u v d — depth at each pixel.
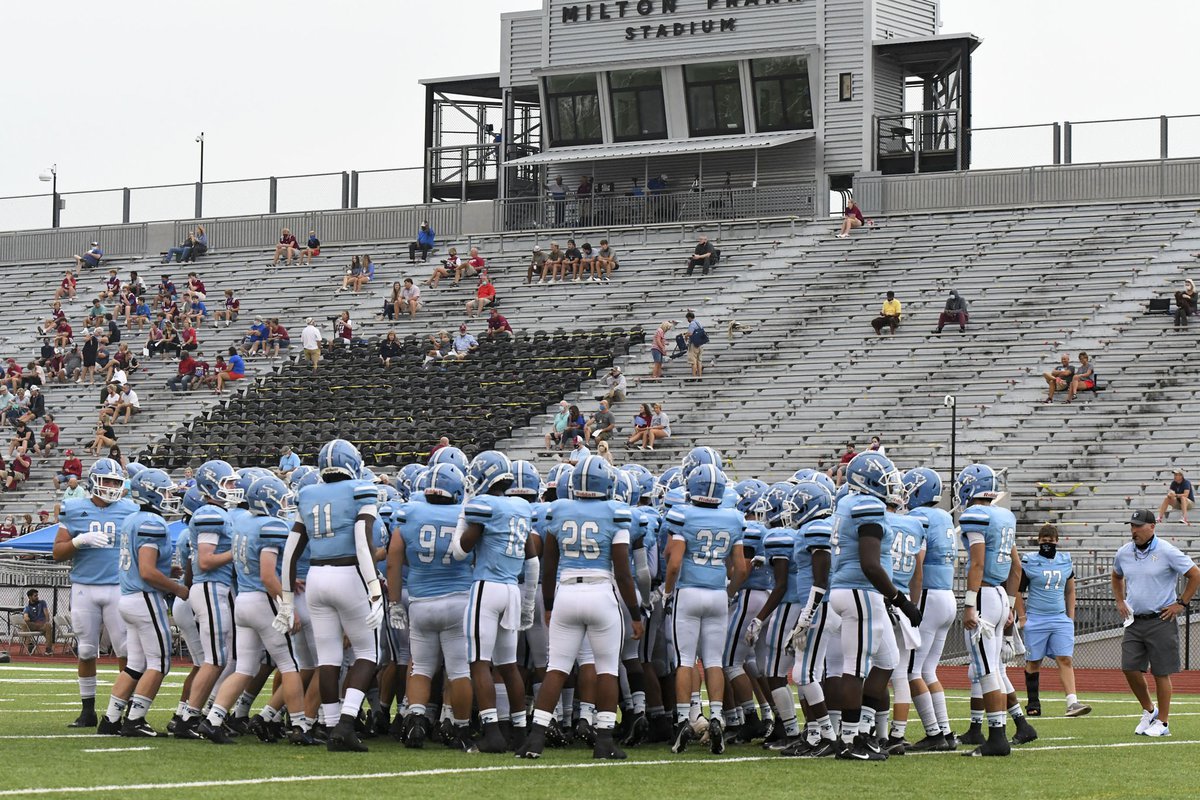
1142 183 34.25
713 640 11.30
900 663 11.38
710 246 35.75
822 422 28.92
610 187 39.81
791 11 38.09
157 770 9.48
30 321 41.47
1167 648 12.93
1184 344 28.66
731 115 38.56
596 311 35.16
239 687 11.24
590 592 10.53
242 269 41.72
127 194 45.12
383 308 37.31
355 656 10.85
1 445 35.00
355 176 43.19
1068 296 31.09
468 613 10.71
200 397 34.94
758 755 11.15
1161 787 9.52
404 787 8.92
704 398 30.72
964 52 36.78
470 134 43.19
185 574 11.95
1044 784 9.59
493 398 31.94
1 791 8.42
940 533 11.43
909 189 36.12
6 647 24.98
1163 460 25.61
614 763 10.32
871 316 32.31
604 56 39.72
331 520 10.71
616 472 11.27
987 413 27.94
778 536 11.49
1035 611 15.09
